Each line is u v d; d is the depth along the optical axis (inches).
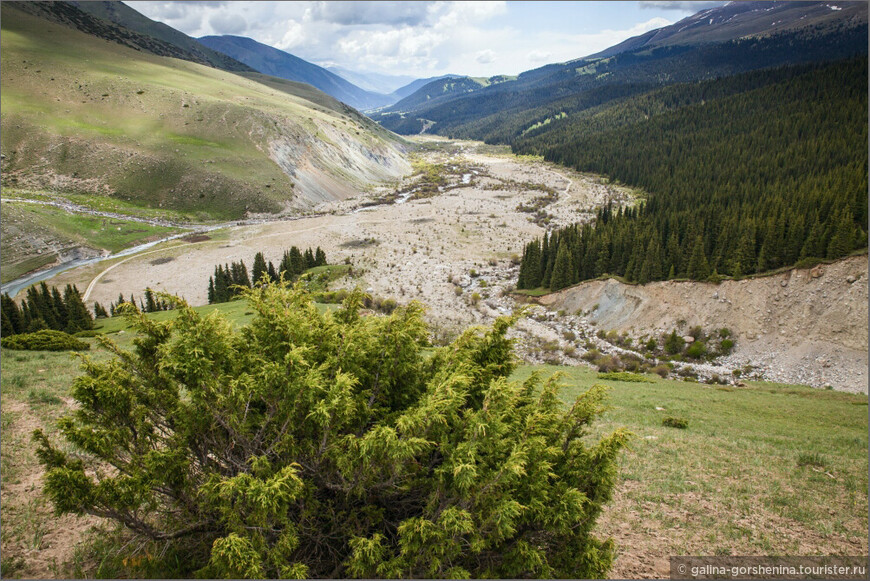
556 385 423.5
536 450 358.9
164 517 368.8
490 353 451.8
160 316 1882.4
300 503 344.5
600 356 2571.4
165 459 325.1
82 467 311.1
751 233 2797.7
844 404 1454.2
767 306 2532.0
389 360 411.2
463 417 392.8
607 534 497.7
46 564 355.6
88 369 351.3
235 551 284.7
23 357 1095.0
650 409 1229.7
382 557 338.0
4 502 431.5
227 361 378.0
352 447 337.7
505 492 342.3
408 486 352.2
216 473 332.5
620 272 3356.3
